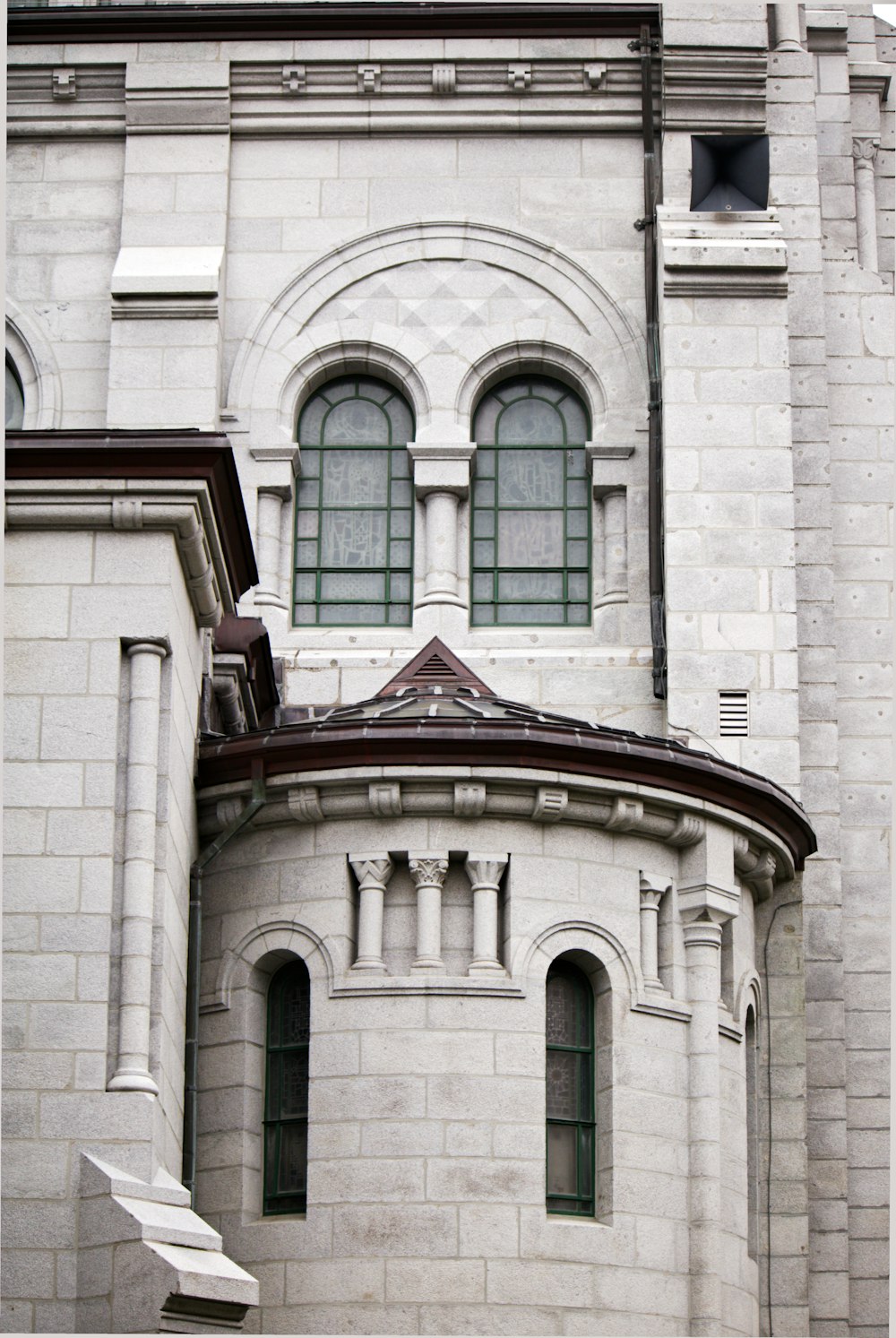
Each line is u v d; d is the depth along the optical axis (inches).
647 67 1311.5
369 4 1320.1
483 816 1000.9
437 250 1315.2
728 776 1034.1
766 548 1232.2
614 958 1003.9
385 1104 964.6
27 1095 882.1
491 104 1326.3
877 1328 1160.8
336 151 1327.5
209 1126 995.3
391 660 1253.1
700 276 1266.0
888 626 1279.5
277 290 1307.8
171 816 943.7
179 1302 845.2
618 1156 981.2
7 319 1294.3
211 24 1322.6
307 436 1306.6
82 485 940.0
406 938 992.2
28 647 933.2
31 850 909.8
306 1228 960.9
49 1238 864.9
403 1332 943.0
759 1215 1104.8
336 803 1002.7
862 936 1226.0
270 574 1270.9
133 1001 898.7
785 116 1342.3
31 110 1322.6
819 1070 1182.3
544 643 1262.3
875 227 1434.5
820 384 1302.9
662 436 1261.1
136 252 1295.5
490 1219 952.9
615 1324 959.0
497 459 1301.7
